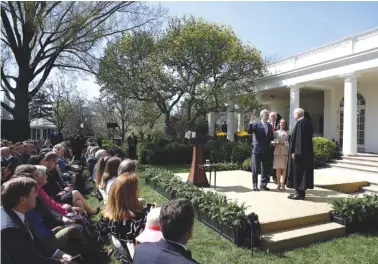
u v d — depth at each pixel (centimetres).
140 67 1596
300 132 593
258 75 1655
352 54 1214
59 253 320
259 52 1648
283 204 560
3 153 624
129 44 1578
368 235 479
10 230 255
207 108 1627
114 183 348
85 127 3167
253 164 692
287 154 689
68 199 527
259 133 683
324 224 494
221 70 1623
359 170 1069
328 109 1716
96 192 722
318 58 1425
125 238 325
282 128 702
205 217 519
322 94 1909
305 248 425
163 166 1416
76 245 364
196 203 543
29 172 423
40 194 434
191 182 725
